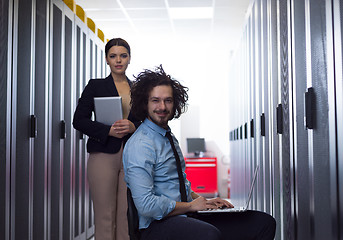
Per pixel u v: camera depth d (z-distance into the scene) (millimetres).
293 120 2494
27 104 2893
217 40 7965
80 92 4320
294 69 2449
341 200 1712
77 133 4246
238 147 6047
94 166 2691
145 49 8648
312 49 2076
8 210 2586
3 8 2510
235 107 6527
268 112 3318
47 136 3320
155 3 6031
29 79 2930
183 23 6945
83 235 4477
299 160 2365
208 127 9273
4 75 2521
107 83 2822
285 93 2697
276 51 2973
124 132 2637
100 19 6758
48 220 3344
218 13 6414
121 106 2668
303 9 2236
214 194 8836
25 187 2857
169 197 1856
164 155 1874
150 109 1882
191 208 1817
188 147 8969
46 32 3287
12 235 2646
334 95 1766
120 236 2705
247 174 4871
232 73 7168
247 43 4773
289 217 2611
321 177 1970
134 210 1836
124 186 2707
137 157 1799
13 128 2660
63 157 3756
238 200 6055
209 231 1624
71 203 4016
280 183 2875
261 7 3629
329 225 1859
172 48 8555
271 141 3195
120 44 2797
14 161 2674
